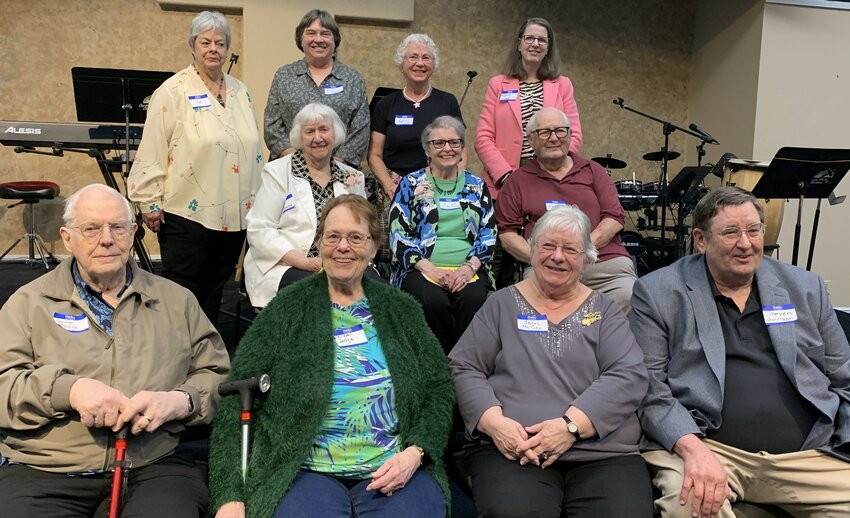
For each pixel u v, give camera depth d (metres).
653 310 2.28
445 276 2.96
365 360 2.03
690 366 2.22
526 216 3.24
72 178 6.08
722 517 1.97
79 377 1.86
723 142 6.63
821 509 2.04
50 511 1.79
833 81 6.26
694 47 7.07
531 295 2.29
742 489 2.13
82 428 1.88
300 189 3.01
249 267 3.01
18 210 6.01
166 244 3.20
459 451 2.29
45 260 5.55
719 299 2.27
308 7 6.03
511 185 3.27
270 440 1.94
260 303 2.92
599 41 6.90
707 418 2.15
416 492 1.88
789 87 6.20
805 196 4.06
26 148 4.45
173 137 3.13
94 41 5.88
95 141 4.39
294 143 3.05
